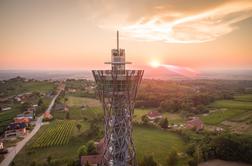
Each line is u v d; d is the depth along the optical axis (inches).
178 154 3331.7
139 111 6643.7
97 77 1654.8
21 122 5044.3
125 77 1601.9
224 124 5088.6
